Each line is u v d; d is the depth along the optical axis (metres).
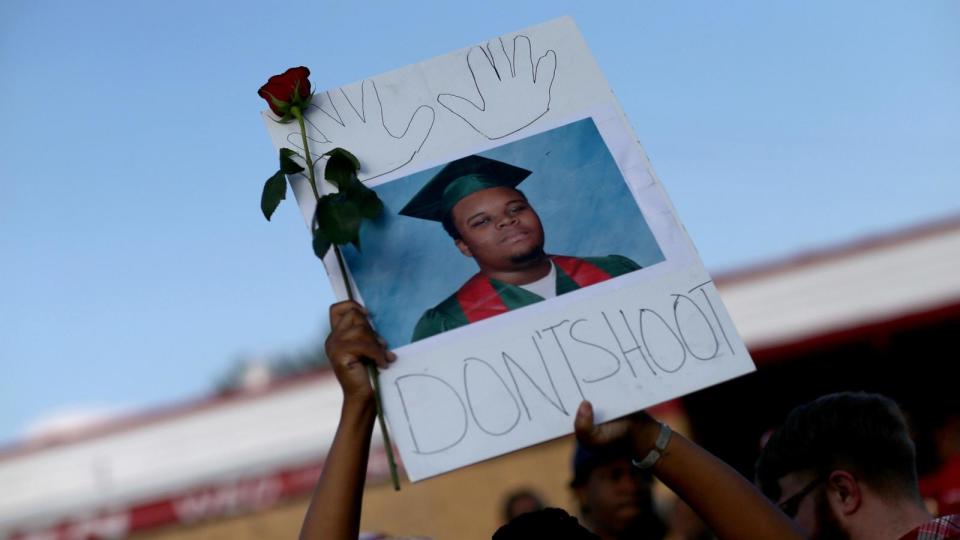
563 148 1.89
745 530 1.61
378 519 6.29
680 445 1.67
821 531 2.04
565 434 1.69
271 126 1.90
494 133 1.92
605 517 3.15
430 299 1.79
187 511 6.45
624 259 1.80
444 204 1.86
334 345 1.72
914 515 1.99
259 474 6.44
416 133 1.92
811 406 2.11
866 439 2.02
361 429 1.69
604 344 1.74
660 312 1.75
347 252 1.84
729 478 1.65
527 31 1.98
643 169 1.87
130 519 6.45
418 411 1.71
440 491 6.27
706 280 1.77
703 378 1.71
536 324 1.76
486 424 1.70
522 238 1.83
